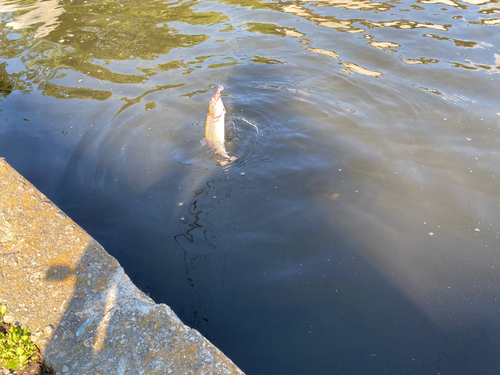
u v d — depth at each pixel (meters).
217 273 3.12
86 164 4.30
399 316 2.80
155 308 2.52
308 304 2.89
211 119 4.11
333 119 4.93
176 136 4.70
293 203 3.75
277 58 6.27
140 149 4.51
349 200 3.76
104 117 5.02
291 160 4.30
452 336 2.68
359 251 3.27
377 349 2.62
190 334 2.41
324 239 3.38
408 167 4.12
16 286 2.59
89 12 8.11
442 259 3.20
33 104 5.26
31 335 2.39
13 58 6.39
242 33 7.05
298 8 7.95
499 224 3.49
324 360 2.56
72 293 2.57
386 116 4.93
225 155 4.32
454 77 5.57
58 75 5.90
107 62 6.25
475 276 3.06
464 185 3.89
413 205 3.69
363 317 2.80
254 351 2.61
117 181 4.08
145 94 5.47
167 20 7.66
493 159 4.18
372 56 6.19
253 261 3.21
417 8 7.68
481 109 4.95
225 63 6.18
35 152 4.45
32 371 2.30
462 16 7.28
